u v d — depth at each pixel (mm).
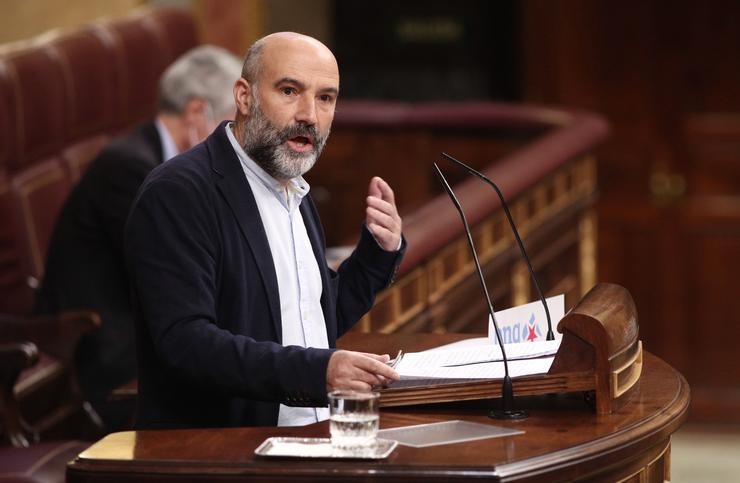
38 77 18516
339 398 8094
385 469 7918
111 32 21406
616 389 9148
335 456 8062
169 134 16375
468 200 17203
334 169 26766
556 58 31219
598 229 31203
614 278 31219
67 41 19984
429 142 26344
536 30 31312
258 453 8141
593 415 9172
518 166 19812
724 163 30719
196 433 8820
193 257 9391
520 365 9445
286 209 10172
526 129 25641
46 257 16406
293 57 9680
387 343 11867
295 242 10180
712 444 29188
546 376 9148
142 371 9742
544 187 20953
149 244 9398
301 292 10148
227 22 26734
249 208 9797
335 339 10508
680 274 31000
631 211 31062
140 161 15953
